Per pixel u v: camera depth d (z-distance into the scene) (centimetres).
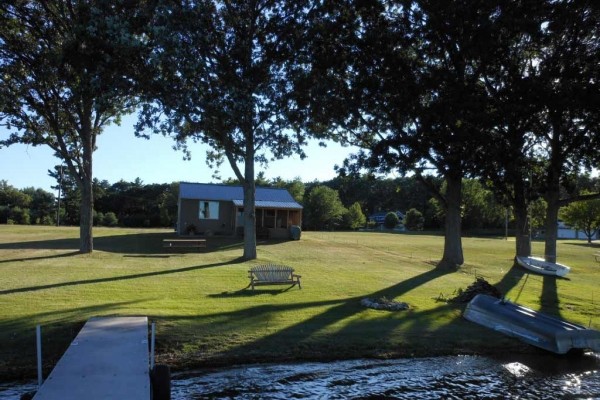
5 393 800
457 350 1121
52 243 3139
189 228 3834
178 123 2173
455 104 1956
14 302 1279
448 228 2589
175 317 1158
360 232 6116
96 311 1180
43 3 2255
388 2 2222
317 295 1581
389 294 1666
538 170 2602
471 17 1939
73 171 2581
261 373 937
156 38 1917
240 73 2164
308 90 2206
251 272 1644
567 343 1130
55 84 2367
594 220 5847
